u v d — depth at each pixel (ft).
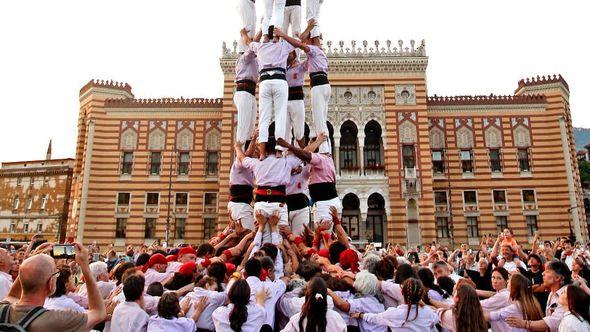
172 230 138.62
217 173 142.31
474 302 19.40
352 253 29.25
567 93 147.33
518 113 142.31
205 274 29.17
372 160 140.67
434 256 46.42
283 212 36.47
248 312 21.26
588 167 208.23
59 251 40.32
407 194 128.98
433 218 127.24
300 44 39.24
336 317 19.42
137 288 21.74
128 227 138.31
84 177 138.72
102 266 31.40
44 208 190.90
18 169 198.70
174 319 21.11
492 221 136.46
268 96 37.55
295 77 41.42
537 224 135.54
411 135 133.08
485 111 142.92
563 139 138.72
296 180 40.11
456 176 139.95
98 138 143.33
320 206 38.34
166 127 145.38
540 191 137.18
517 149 140.36
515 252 37.24
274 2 39.22
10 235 192.85
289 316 23.49
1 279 24.34
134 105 145.59
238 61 42.14
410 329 20.67
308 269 25.88
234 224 41.70
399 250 65.98
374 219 138.82
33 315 12.69
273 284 23.99
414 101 135.13
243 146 41.16
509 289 23.65
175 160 143.43
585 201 199.52
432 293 26.21
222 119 135.23
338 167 132.26
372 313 22.08
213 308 23.67
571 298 19.71
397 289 23.62
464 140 141.90
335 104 135.74
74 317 13.37
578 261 33.68
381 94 136.15
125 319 21.24
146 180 141.38
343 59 136.67
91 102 145.18
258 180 36.45
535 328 21.75
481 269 35.99
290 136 42.24
